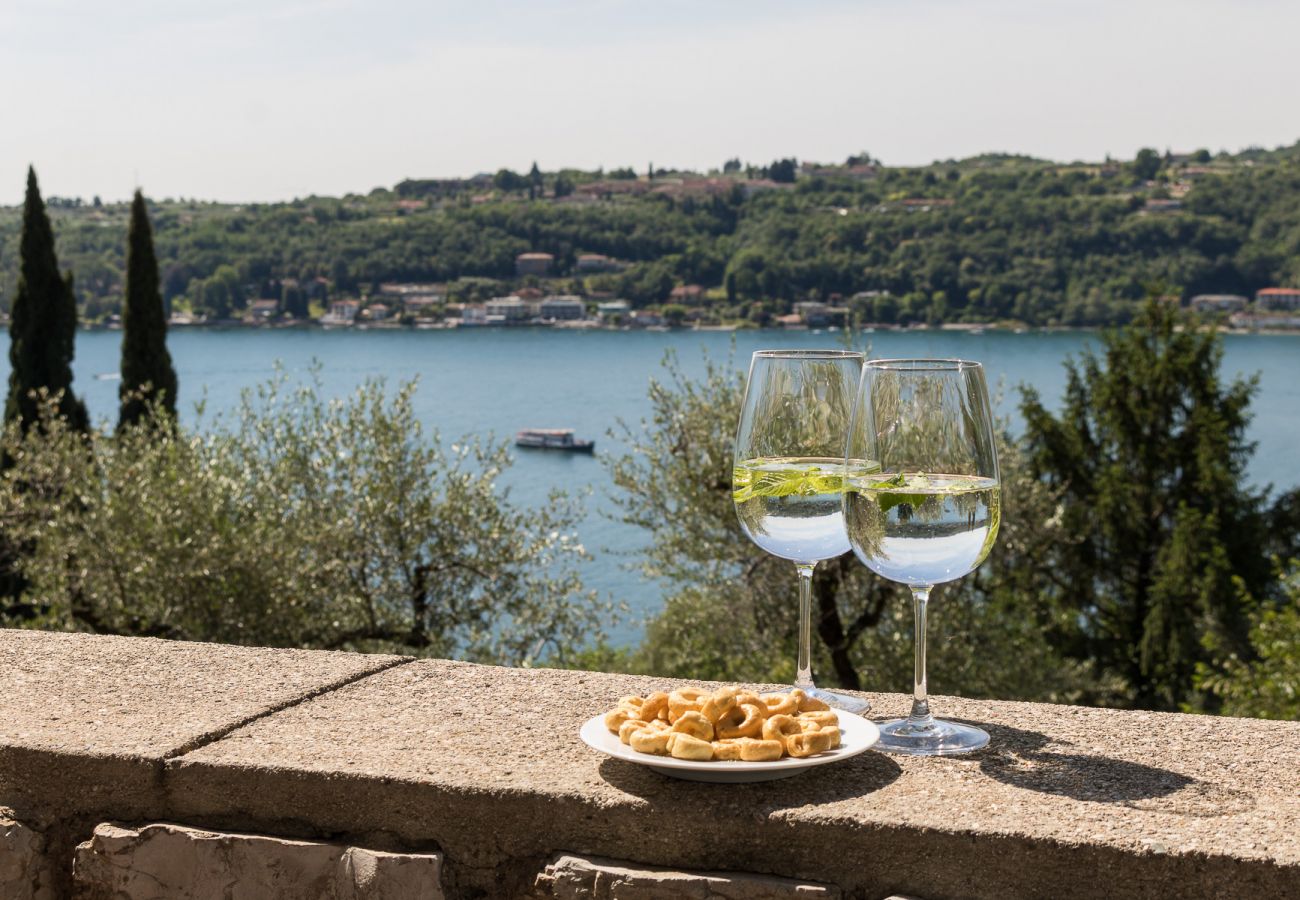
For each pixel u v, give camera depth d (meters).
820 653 11.84
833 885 1.42
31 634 2.35
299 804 1.61
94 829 1.67
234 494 11.23
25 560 11.23
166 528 10.67
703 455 11.51
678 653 12.48
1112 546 22.20
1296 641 9.15
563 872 1.49
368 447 11.40
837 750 1.55
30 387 21.19
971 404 1.61
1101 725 1.81
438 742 1.72
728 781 1.54
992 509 1.63
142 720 1.81
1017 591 14.45
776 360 1.90
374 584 11.27
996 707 1.93
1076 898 1.35
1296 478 35.06
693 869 1.47
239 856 1.61
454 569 11.27
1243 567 21.42
